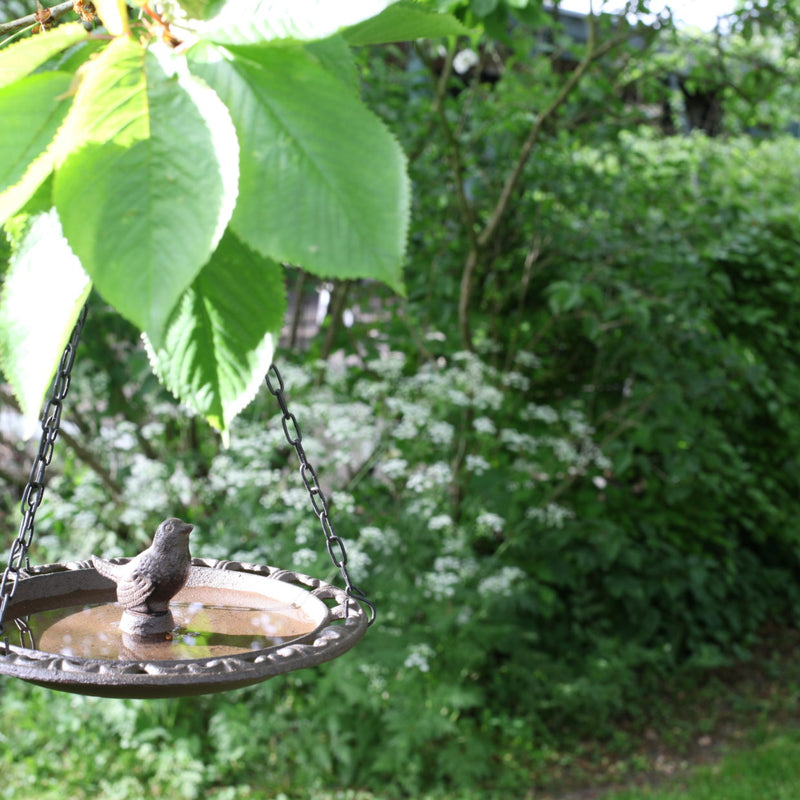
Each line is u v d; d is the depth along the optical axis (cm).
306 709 407
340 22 55
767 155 725
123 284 51
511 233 560
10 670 105
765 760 443
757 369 541
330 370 500
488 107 509
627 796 407
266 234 54
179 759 395
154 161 53
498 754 442
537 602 483
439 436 419
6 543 465
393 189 54
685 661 558
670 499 540
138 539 442
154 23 59
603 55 486
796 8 507
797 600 644
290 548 398
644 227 537
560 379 586
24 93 58
